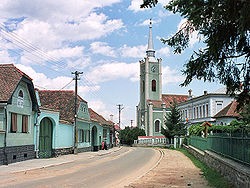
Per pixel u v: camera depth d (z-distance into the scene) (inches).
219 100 2042.3
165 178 572.1
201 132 1437.0
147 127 3282.5
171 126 2231.8
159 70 3422.7
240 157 493.7
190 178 572.7
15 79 853.8
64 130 1252.5
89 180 542.0
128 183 508.7
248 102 399.2
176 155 1294.3
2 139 789.2
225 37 363.6
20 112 895.1
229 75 405.4
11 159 836.0
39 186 459.8
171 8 371.2
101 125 1930.4
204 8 335.6
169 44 406.0
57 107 1423.5
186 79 414.3
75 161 1000.2
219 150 680.4
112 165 861.8
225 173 524.1
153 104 3307.1
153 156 1283.2
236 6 313.6
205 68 403.9
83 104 1535.4
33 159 975.6
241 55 389.7
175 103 2278.5
